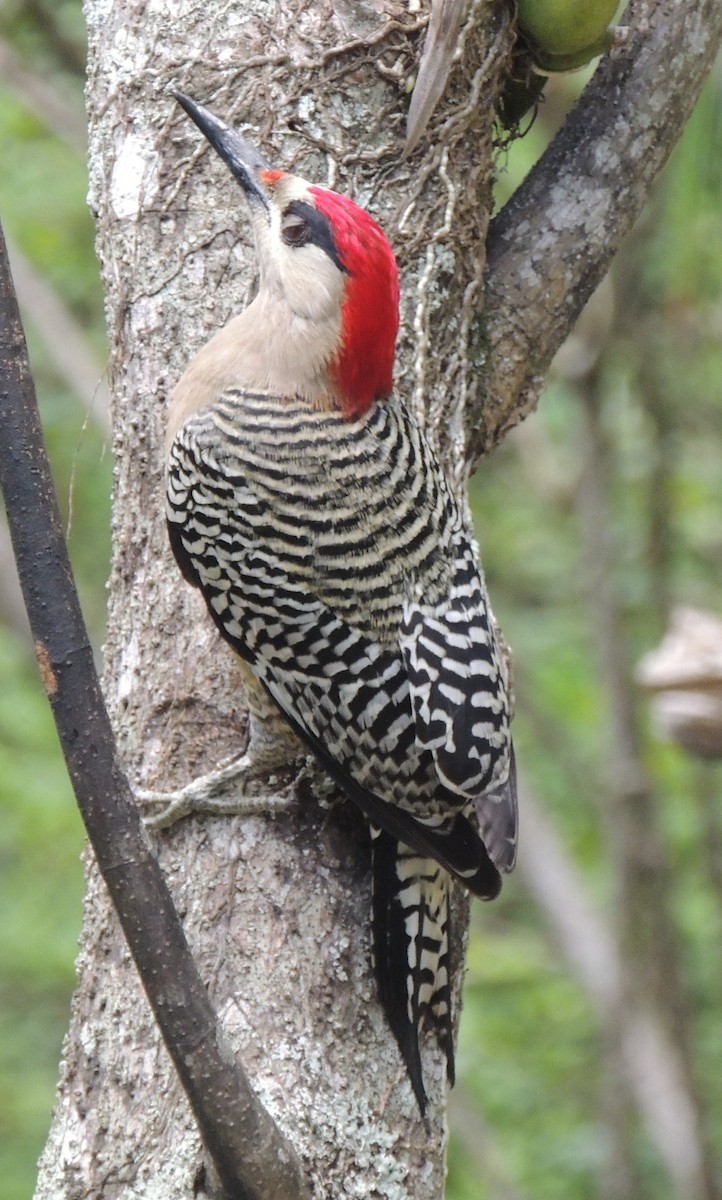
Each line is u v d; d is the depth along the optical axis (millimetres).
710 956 19656
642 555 20406
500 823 7367
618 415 20859
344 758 7566
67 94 19641
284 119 8328
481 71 8445
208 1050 6457
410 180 8375
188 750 7957
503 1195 17141
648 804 17672
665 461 18828
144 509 8312
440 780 7367
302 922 7574
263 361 7949
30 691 19719
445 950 7754
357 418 7918
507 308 8883
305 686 7613
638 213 9148
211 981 7488
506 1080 18312
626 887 17562
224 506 7789
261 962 7504
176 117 8406
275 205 8008
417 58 8367
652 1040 17453
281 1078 7289
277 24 8391
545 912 18297
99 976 7801
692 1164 17266
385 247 7848
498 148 9141
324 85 8336
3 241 6391
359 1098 7371
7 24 17938
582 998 18531
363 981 7531
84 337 19438
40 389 19547
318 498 7750
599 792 19875
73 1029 7859
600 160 9016
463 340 8570
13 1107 17906
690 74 9070
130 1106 7449
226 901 7625
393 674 7586
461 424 8570
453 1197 17578
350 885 7688
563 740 20391
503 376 8898
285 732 7723
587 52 8750
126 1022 7602
